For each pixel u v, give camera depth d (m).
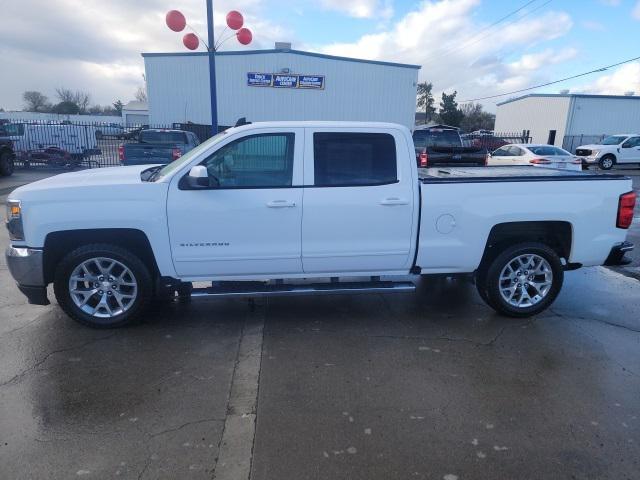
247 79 26.31
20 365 3.79
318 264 4.52
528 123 40.97
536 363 3.96
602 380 3.70
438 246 4.59
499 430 3.05
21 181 15.91
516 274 4.86
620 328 4.72
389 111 27.64
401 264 4.64
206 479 2.57
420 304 5.33
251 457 2.75
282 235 4.39
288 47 26.39
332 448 2.85
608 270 6.85
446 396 3.43
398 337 4.44
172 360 3.91
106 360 3.89
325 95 26.91
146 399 3.33
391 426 3.07
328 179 4.40
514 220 4.64
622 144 24.30
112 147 26.17
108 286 4.42
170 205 4.21
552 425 3.11
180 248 4.31
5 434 2.92
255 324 4.69
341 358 4.00
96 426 3.01
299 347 4.19
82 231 4.27
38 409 3.19
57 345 4.14
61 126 20.94
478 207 4.56
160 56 26.11
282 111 26.88
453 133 15.61
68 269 4.27
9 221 4.22
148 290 4.43
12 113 62.19
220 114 26.77
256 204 4.29
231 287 4.54
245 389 3.48
